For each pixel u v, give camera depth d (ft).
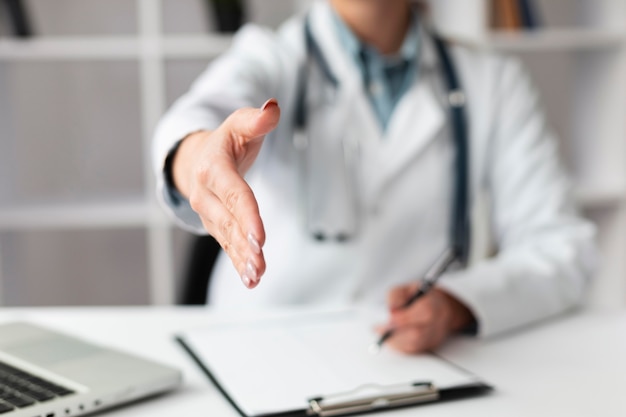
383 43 4.07
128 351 2.57
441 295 2.73
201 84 3.72
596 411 2.02
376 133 3.94
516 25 6.54
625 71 6.66
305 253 3.84
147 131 6.35
